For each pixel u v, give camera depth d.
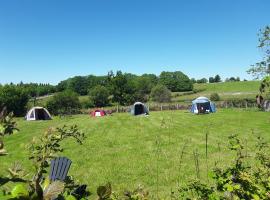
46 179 1.86
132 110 45.00
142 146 19.34
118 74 86.50
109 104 87.50
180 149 17.81
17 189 1.43
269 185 4.34
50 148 2.52
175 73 136.00
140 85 104.81
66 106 71.69
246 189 4.11
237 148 4.87
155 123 31.75
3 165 14.11
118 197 2.99
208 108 43.84
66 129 2.79
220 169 4.52
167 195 9.66
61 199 1.67
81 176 13.10
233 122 30.78
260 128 26.05
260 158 5.42
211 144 19.06
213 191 4.50
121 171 13.67
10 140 23.00
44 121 40.88
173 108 63.56
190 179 5.10
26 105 72.19
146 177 12.59
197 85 145.88
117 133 25.59
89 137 23.47
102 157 16.53
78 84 126.56
